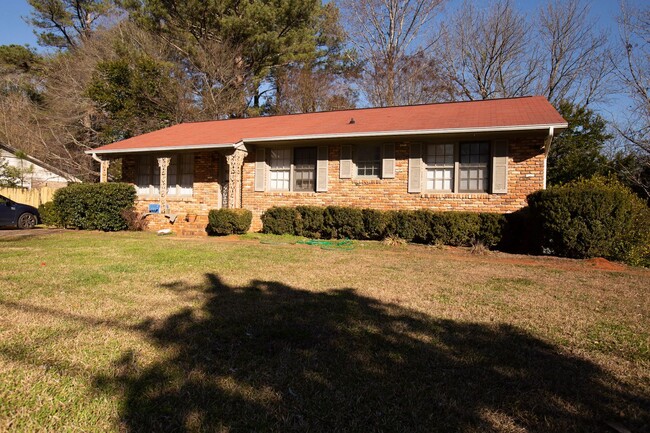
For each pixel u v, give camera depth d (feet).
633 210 27.96
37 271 20.04
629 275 22.44
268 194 43.21
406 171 38.11
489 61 82.84
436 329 12.45
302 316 13.46
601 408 8.10
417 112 43.06
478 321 13.34
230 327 12.21
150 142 46.34
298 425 7.32
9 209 47.21
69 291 16.11
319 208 38.60
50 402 7.86
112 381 8.72
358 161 40.34
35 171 81.56
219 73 73.87
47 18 94.99
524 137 34.40
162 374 9.09
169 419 7.41
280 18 75.46
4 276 18.75
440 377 9.28
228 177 45.91
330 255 27.86
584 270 23.93
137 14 74.13
